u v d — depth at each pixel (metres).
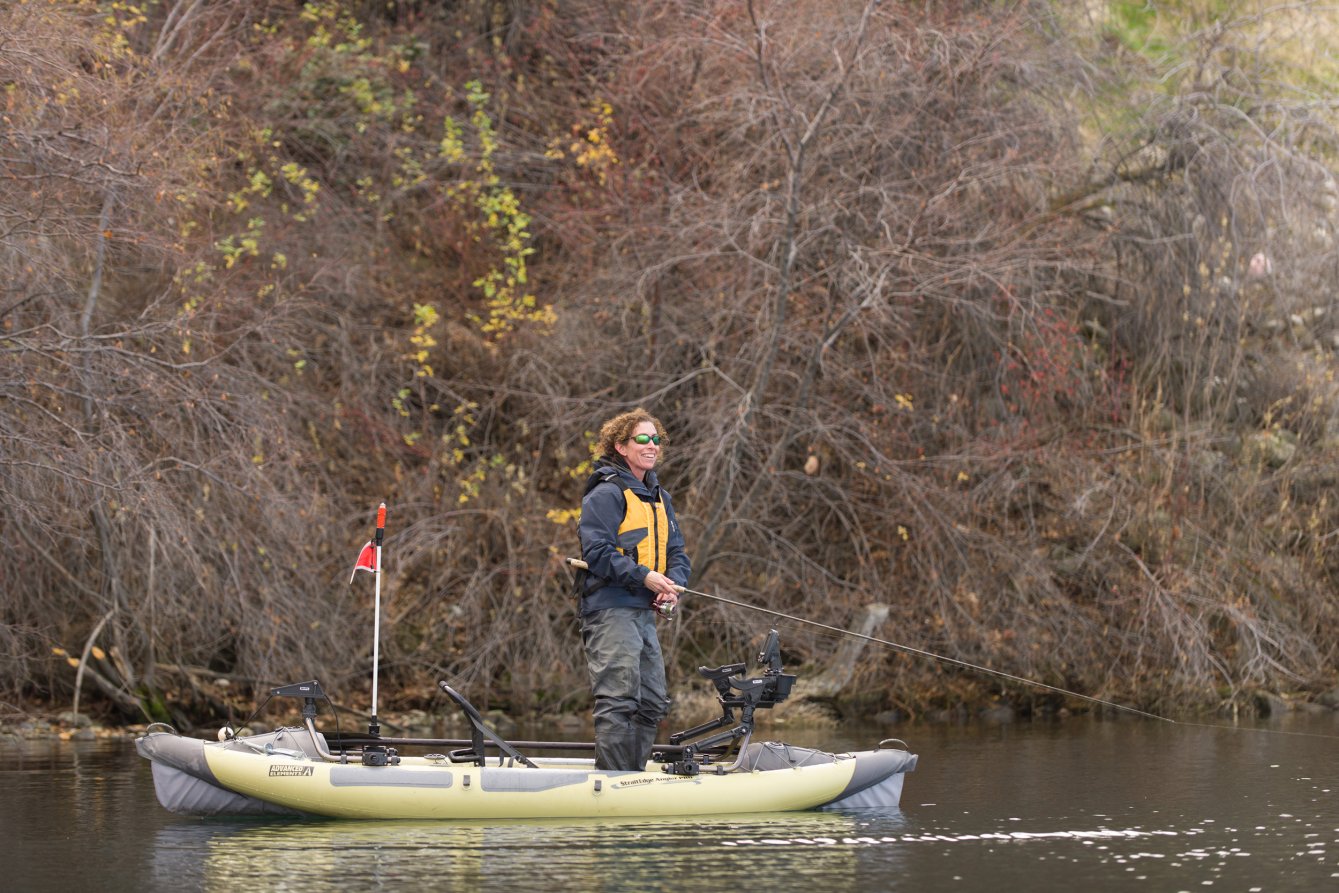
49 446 29.20
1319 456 42.09
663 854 16.47
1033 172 39.03
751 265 37.09
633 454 20.02
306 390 37.12
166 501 30.00
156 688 33.03
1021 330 38.22
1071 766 25.48
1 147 29.27
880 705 37.09
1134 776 23.98
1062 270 40.38
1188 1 46.72
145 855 16.50
